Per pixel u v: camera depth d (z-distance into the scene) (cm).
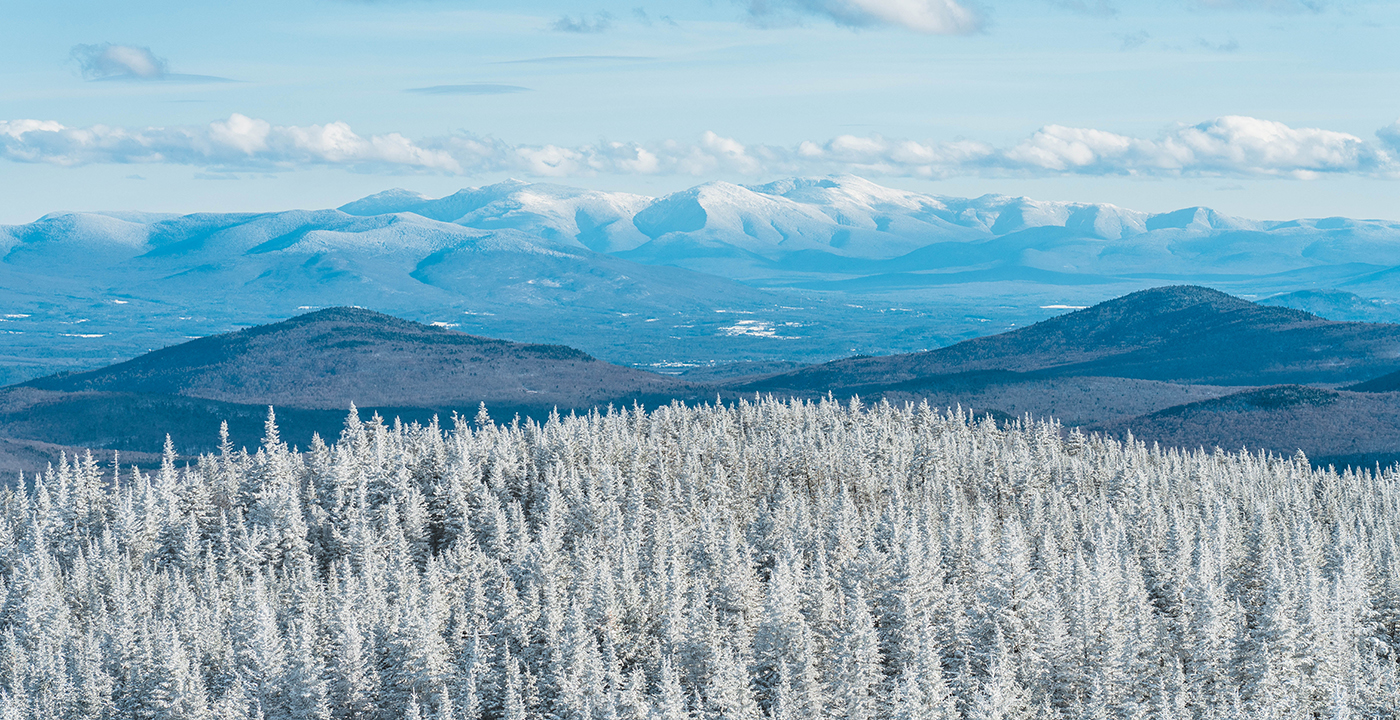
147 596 13550
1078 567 12138
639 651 12012
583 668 10825
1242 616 11625
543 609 12275
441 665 11225
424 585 12775
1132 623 11256
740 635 11775
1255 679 10738
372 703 11144
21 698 11338
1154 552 14250
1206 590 11288
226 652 12019
